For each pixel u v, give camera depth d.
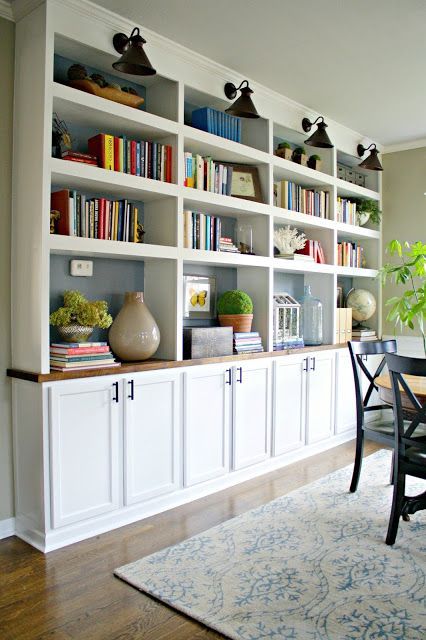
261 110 3.57
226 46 2.96
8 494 2.60
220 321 3.61
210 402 3.17
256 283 3.73
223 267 3.78
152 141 3.12
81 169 2.53
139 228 3.00
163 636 1.81
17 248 2.55
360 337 4.75
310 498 3.10
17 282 2.56
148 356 2.91
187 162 3.12
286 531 2.64
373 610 1.95
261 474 3.56
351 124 4.31
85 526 2.56
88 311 2.60
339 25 2.73
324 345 4.18
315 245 4.24
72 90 2.48
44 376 2.37
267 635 1.80
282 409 3.72
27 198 2.48
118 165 2.74
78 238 2.53
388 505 3.00
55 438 2.42
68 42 2.54
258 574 2.21
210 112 3.25
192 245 3.18
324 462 3.84
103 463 2.62
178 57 2.98
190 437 3.04
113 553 2.40
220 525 2.71
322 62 3.16
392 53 3.04
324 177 4.21
